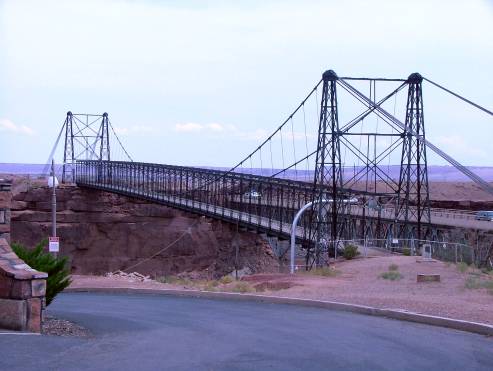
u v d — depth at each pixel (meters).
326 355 13.19
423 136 60.72
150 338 15.60
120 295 33.16
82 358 12.03
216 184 92.56
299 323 18.67
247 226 74.31
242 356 12.98
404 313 18.97
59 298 31.17
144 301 28.61
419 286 28.17
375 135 60.34
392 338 15.46
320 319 19.55
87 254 135.25
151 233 134.00
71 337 15.01
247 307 24.27
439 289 26.70
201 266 127.62
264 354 13.24
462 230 57.44
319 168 58.03
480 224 64.75
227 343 14.79
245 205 91.62
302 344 14.63
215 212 83.81
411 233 59.72
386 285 29.44
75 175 153.38
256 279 39.81
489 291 24.67
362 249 55.56
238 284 35.56
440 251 49.56
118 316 21.72
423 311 19.39
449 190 170.50
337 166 65.94
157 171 110.06
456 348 14.02
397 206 62.84
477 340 15.12
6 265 15.15
